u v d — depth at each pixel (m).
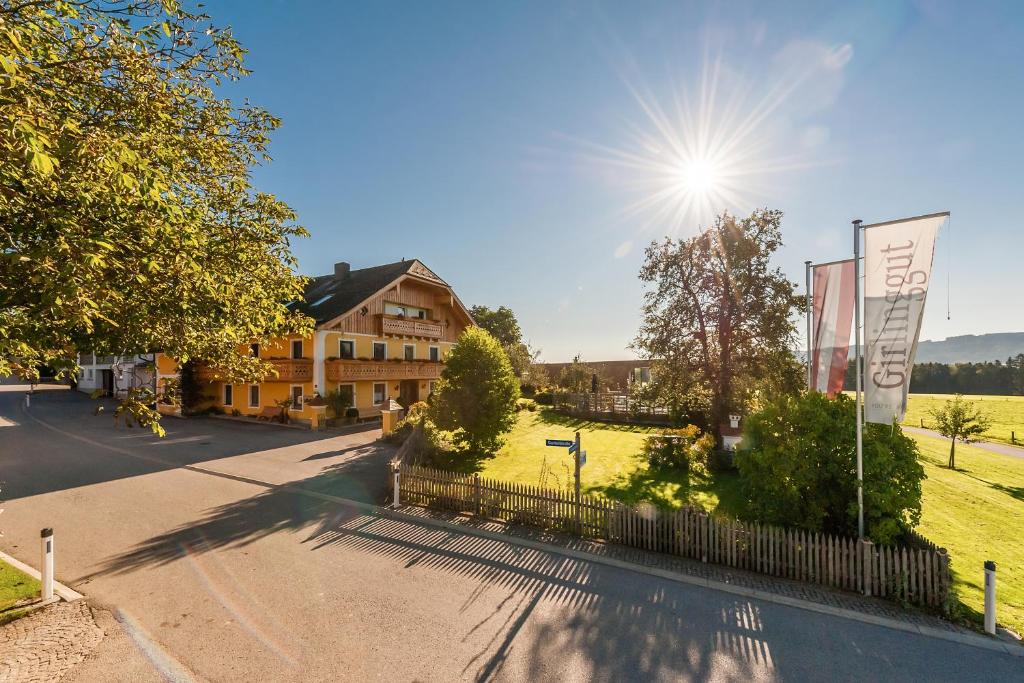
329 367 24.98
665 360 22.39
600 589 7.20
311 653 5.54
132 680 5.04
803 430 8.70
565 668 5.30
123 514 10.51
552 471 14.98
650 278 22.62
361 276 31.73
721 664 5.40
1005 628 6.18
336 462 15.89
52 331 6.17
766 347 19.98
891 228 7.80
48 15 5.35
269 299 10.01
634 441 20.77
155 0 6.32
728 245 20.45
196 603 6.66
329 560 8.16
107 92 6.62
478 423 16.23
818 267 9.92
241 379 9.89
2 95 4.57
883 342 7.80
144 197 5.47
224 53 7.90
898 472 7.83
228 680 5.06
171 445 19.12
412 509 11.00
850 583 7.19
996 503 13.05
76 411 30.95
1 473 14.48
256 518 10.30
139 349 7.86
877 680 5.14
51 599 6.69
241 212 9.89
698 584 7.38
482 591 7.10
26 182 5.03
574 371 39.75
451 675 5.18
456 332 35.38
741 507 11.45
